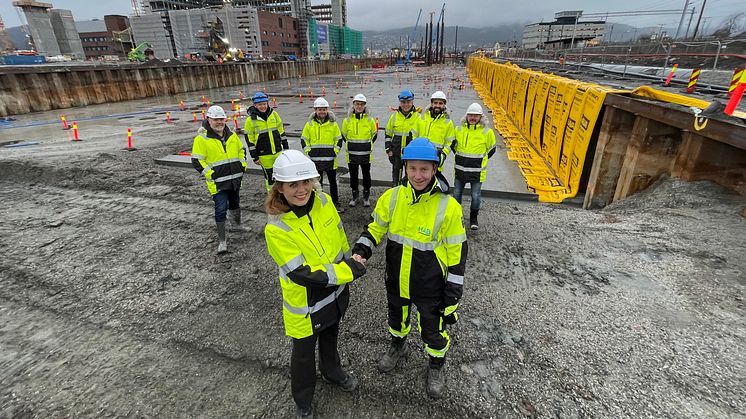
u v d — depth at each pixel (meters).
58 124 14.23
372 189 6.93
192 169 8.05
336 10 164.38
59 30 97.31
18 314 3.45
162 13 96.31
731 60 15.97
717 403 2.20
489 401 2.38
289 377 2.67
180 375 2.71
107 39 105.12
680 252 3.76
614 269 3.71
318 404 2.44
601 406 2.27
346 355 2.85
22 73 17.30
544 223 5.14
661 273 3.51
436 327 2.35
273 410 2.40
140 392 2.57
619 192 5.72
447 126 5.10
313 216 2.03
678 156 4.95
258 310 3.46
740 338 2.64
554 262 4.02
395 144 5.96
